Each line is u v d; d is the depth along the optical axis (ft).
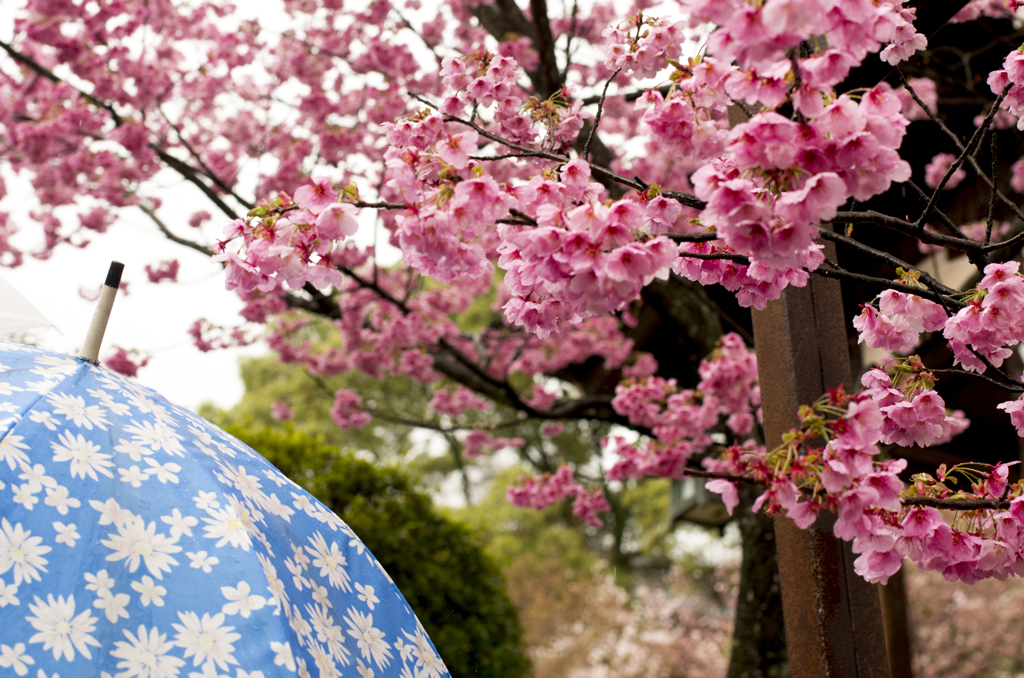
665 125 6.28
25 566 4.50
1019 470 18.72
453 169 5.35
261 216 5.53
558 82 15.33
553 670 56.80
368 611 5.93
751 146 4.50
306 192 5.40
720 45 4.43
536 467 68.44
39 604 4.39
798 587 7.91
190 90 20.38
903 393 6.57
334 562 6.07
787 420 8.16
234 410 64.18
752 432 16.02
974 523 6.31
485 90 7.41
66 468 5.02
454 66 7.60
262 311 18.54
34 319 8.36
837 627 7.58
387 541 16.75
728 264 6.12
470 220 5.03
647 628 58.29
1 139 19.85
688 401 16.93
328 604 5.66
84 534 4.77
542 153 6.24
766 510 5.60
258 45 19.69
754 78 4.75
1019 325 6.40
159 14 18.16
